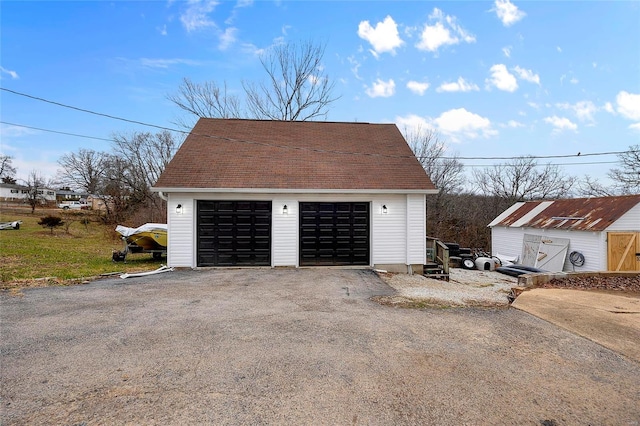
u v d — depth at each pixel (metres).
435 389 3.11
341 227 10.80
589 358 3.91
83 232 23.91
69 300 6.29
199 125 13.51
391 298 6.81
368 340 4.36
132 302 6.19
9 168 58.28
